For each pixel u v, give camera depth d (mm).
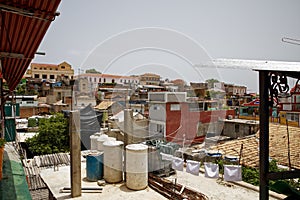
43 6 2371
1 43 3877
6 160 5129
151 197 5191
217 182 6531
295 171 3105
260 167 3092
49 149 15219
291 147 8883
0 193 3359
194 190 5703
